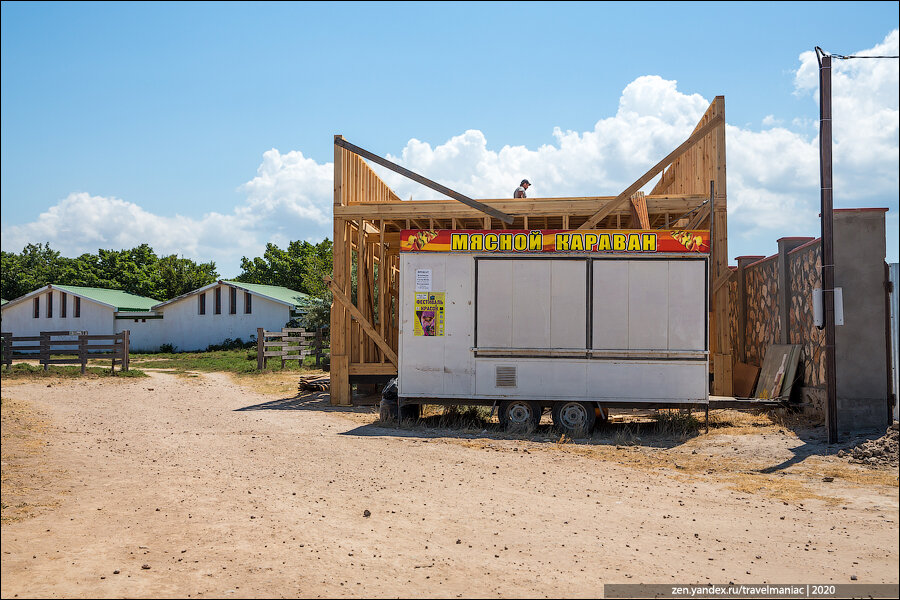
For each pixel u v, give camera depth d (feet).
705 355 41.78
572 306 43.01
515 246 43.57
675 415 45.83
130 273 230.68
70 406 56.08
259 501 24.95
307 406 56.44
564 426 42.80
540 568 17.84
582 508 24.08
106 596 15.90
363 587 16.48
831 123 35.01
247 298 140.05
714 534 20.89
